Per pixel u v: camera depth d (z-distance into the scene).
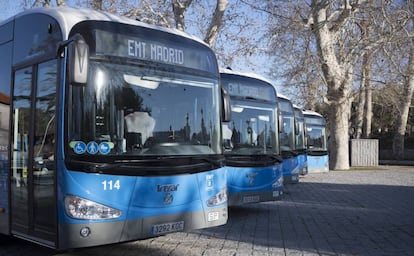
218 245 8.36
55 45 6.34
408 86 35.59
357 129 45.53
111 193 6.07
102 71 6.29
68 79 6.02
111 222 6.04
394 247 8.27
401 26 20.70
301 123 21.33
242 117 11.32
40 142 6.43
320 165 26.81
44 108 6.41
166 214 6.57
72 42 5.73
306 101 27.88
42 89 6.51
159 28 7.17
